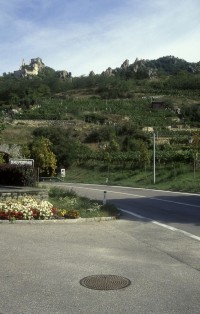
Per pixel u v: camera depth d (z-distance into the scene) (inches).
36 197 709.3
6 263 316.5
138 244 400.5
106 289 259.4
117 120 3371.1
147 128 2933.1
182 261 331.9
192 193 1115.3
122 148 2583.7
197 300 241.1
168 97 4665.4
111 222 555.5
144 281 276.7
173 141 2460.6
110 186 1579.7
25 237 416.8
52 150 2336.4
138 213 677.9
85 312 221.8
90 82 6171.3
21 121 3218.5
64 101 4596.5
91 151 2501.2
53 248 369.4
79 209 626.8
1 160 1379.2
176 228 507.5
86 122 3302.2
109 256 344.8
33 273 291.6
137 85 5787.4
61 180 2039.9
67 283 270.8
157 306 230.8
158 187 1390.3
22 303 234.7
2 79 7455.7
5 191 684.7
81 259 331.9
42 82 6314.0
